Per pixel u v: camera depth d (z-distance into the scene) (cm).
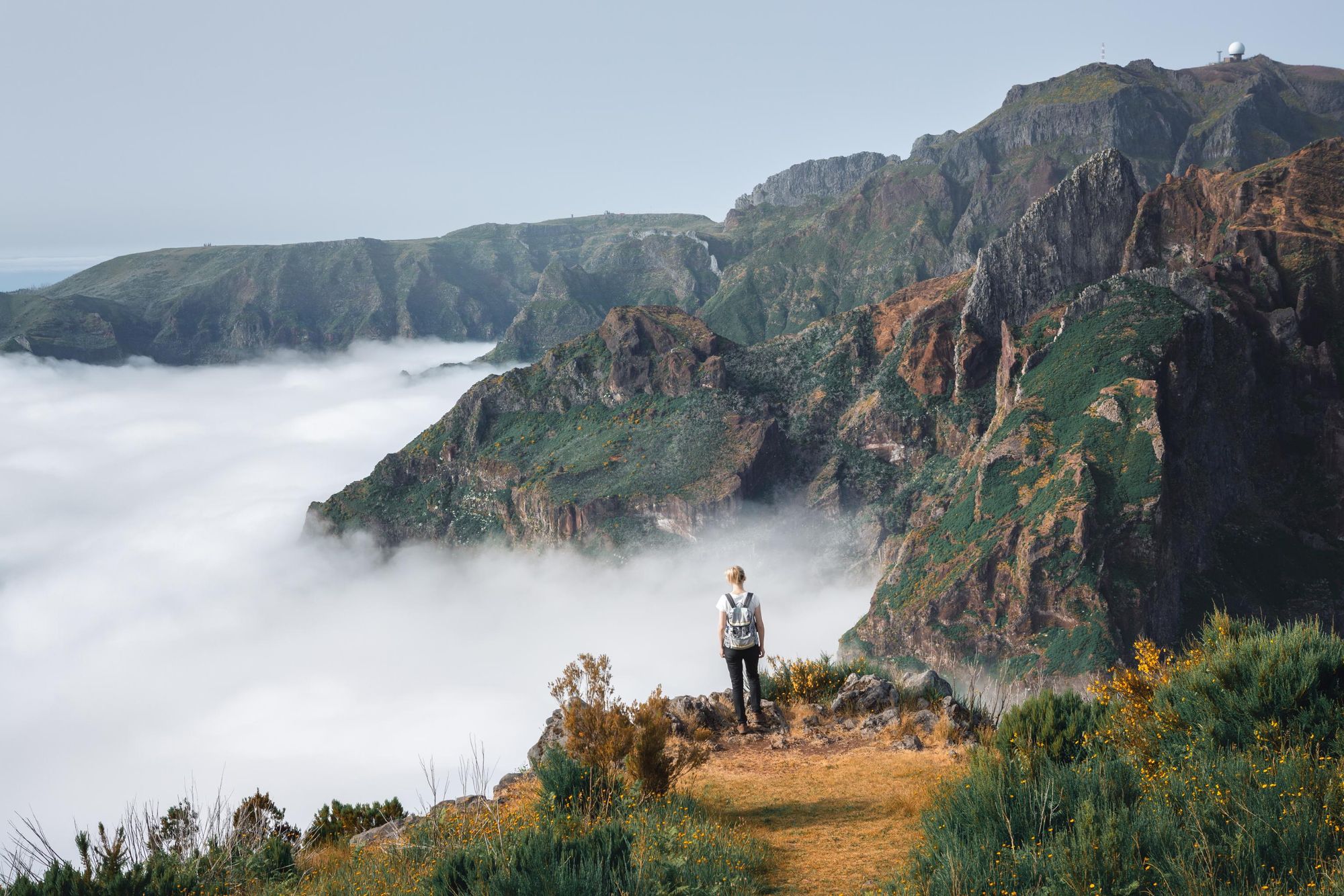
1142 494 16250
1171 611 15850
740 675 1334
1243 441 19400
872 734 1293
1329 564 17525
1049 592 15738
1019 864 619
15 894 781
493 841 748
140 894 813
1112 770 744
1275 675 814
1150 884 573
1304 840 568
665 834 816
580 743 1065
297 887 870
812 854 828
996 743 990
